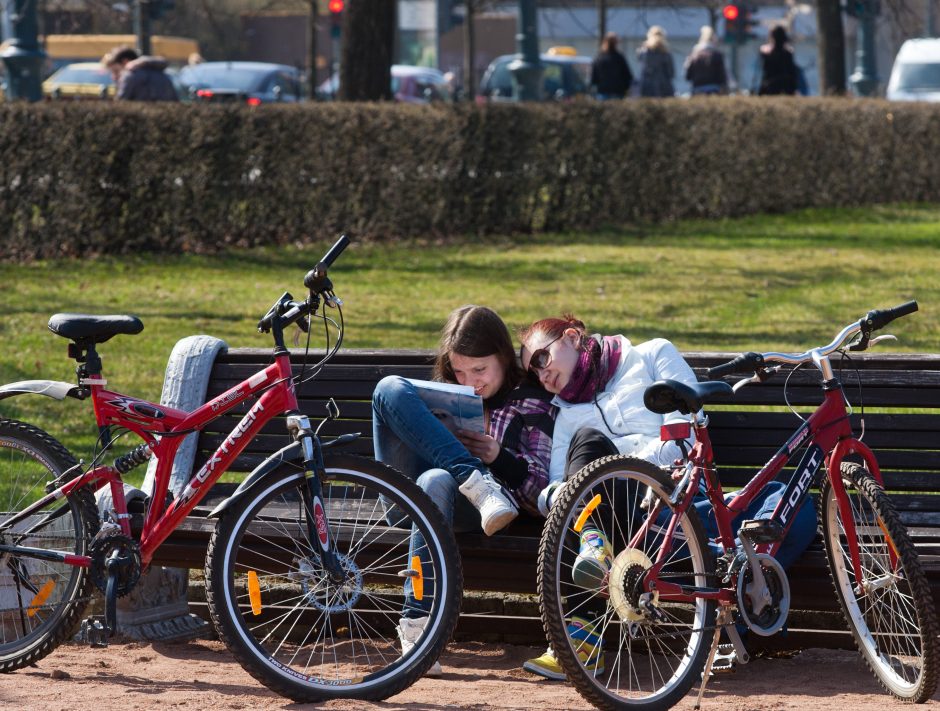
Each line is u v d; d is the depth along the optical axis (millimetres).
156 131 25484
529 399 9156
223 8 59562
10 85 28906
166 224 25953
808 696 8266
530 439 9070
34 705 7566
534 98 34688
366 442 9688
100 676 8492
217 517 7934
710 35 43594
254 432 8266
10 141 24562
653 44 45906
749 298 21891
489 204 28625
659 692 7820
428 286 23000
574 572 7820
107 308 20844
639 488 8141
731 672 8969
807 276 24016
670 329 19328
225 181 26359
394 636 9633
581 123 29438
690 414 8422
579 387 8984
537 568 8219
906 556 7781
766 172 32938
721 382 7973
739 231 30234
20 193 24812
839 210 33812
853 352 9383
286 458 7891
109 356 17484
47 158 24828
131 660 9102
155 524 8336
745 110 32250
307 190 27219
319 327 19312
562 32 73562
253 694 7984
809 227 31016
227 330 19250
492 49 78250
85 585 8336
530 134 28922
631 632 7965
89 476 8398
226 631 7625
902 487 9117
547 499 8492
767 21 69688
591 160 29688
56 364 17047
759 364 8242
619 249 27297
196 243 26281
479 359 9023
